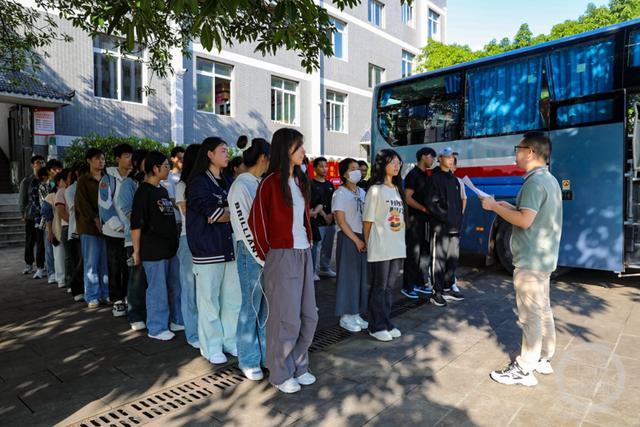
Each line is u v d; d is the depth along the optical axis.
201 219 3.72
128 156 4.97
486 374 3.55
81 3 6.43
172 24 10.12
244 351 3.54
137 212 4.29
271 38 5.32
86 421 2.93
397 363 3.78
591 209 6.09
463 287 6.37
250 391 3.33
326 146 20.22
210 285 3.77
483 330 4.55
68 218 6.18
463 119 7.43
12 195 12.42
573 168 6.24
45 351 4.13
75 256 5.96
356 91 21.58
